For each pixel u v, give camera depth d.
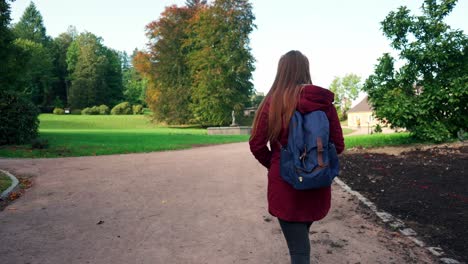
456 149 9.51
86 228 4.28
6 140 14.89
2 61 20.19
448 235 3.62
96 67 75.88
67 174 8.26
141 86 92.00
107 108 66.19
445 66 11.68
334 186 6.32
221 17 43.88
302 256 2.07
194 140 20.61
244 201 5.54
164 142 18.31
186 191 6.32
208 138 22.95
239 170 8.65
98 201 5.65
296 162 1.93
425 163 7.68
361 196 5.43
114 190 6.46
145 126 50.31
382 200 5.12
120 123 52.06
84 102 73.06
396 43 11.94
